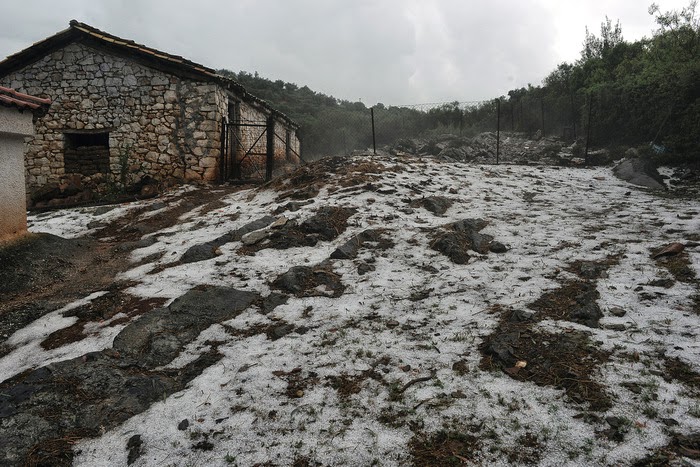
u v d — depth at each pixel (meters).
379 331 3.67
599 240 5.40
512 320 3.63
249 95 13.53
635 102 13.95
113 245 6.76
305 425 2.67
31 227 8.14
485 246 5.47
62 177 11.80
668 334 3.20
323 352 3.42
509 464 2.28
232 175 12.51
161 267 5.48
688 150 11.09
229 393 3.03
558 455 2.29
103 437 2.73
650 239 5.29
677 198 7.69
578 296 3.90
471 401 2.75
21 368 3.50
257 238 5.98
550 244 5.40
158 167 11.49
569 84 21.77
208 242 6.02
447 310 3.94
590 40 23.59
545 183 9.49
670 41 17.05
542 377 2.91
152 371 3.38
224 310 4.21
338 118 29.62
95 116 11.59
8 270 5.36
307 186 8.25
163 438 2.67
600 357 3.03
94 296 4.79
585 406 2.60
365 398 2.88
